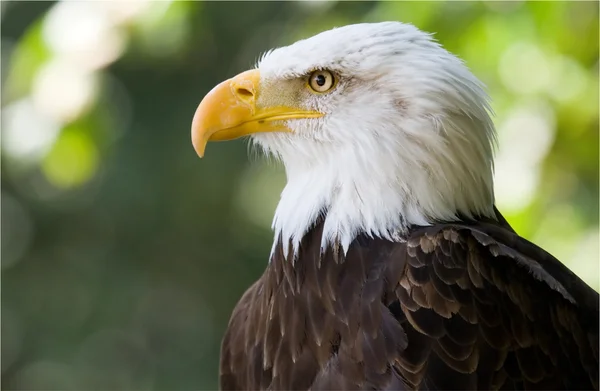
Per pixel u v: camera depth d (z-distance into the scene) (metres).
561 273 7.32
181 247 19.34
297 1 11.55
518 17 10.17
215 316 19.55
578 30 10.23
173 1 10.69
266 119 7.66
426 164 7.14
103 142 11.48
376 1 11.29
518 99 10.16
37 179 18.84
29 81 11.00
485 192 7.45
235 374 8.07
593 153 10.36
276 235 7.59
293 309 7.24
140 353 19.52
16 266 19.81
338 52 7.38
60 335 19.41
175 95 18.23
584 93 10.23
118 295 19.27
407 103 7.17
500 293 6.71
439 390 6.48
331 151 7.41
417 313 6.57
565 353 6.97
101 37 10.69
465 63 8.27
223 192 18.77
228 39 17.69
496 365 6.55
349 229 7.12
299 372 7.14
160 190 18.44
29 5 18.25
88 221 19.23
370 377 6.69
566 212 10.64
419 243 6.77
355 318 6.87
